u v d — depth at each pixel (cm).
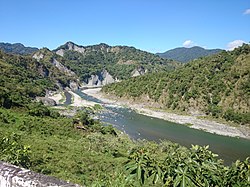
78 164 2553
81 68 17938
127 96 9631
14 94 6066
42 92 9444
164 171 250
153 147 3603
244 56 8256
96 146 3553
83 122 5000
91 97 10525
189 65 9512
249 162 266
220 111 6819
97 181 303
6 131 3441
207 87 7725
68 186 212
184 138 4881
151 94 8894
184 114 7256
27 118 4497
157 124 6019
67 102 8762
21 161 630
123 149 3709
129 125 5794
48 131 4131
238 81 7350
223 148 4344
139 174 244
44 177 221
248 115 6250
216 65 8488
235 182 252
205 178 245
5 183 220
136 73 18175
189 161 258
